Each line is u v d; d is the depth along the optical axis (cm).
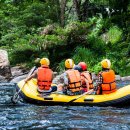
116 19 2411
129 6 2348
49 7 2658
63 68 2125
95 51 2259
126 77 1792
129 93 959
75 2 2678
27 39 2367
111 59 2077
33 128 711
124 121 775
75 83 1008
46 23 2550
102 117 823
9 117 826
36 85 1107
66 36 2241
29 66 2194
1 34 2673
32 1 2828
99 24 2491
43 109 944
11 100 1069
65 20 2852
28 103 1051
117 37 2355
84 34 2302
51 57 2300
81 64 1055
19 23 2542
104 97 973
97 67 1966
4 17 2644
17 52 2270
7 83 1769
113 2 2386
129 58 2075
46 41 2238
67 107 973
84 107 963
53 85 1103
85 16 2773
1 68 1961
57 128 711
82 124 747
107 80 986
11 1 2859
